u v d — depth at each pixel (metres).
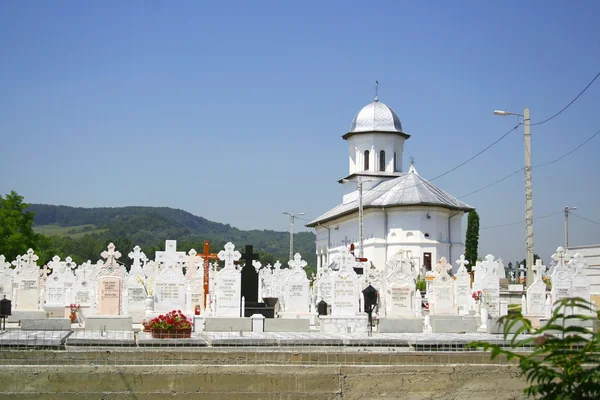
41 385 18.08
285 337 21.84
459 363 19.92
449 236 73.25
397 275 30.55
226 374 18.69
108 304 28.72
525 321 10.71
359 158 84.62
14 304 37.22
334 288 29.91
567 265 33.00
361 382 19.19
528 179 34.66
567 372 10.49
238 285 30.22
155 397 18.36
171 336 21.77
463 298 38.59
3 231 70.38
